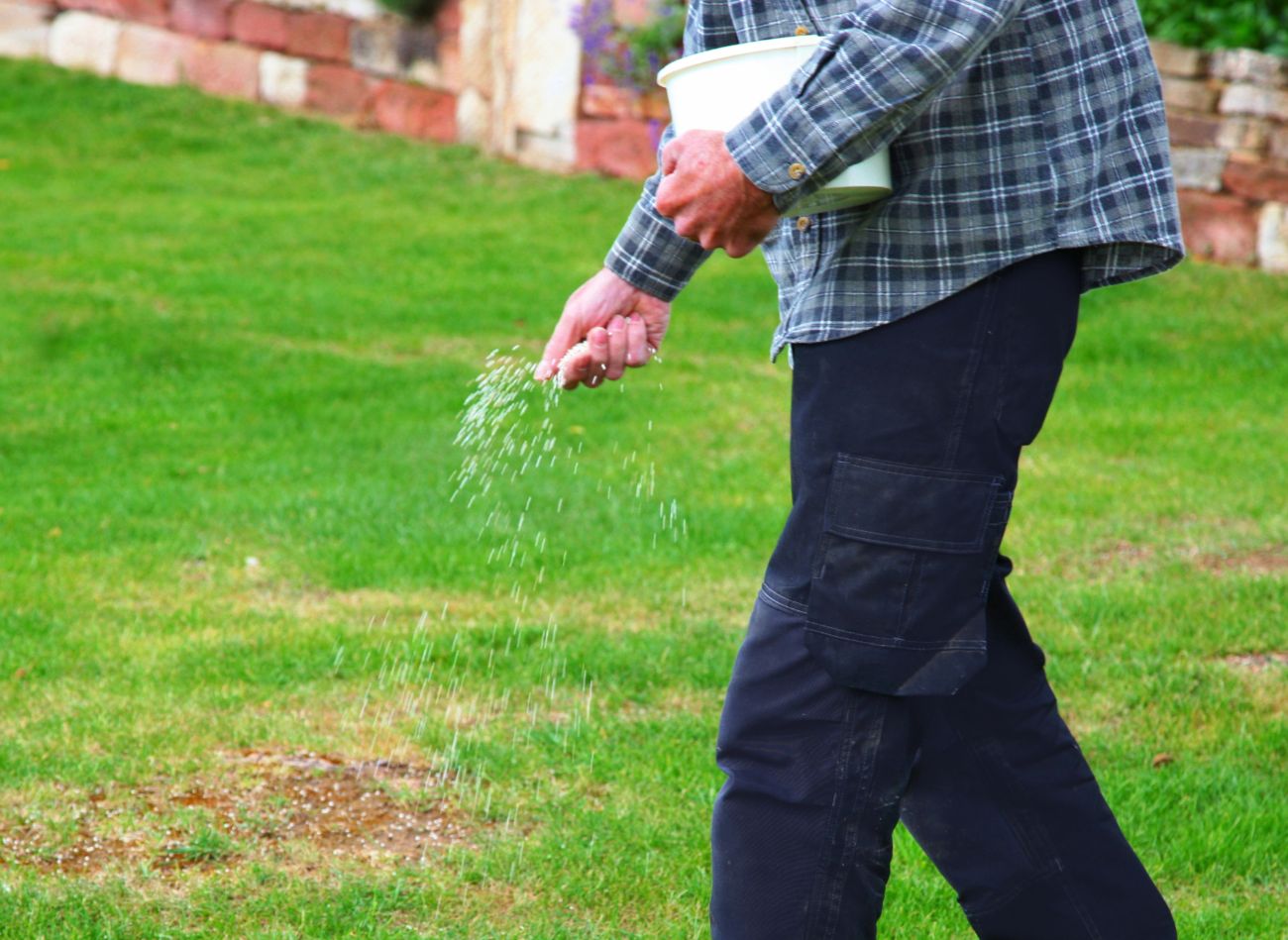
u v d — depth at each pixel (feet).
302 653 30.45
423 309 65.46
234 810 23.62
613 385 55.21
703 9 15.01
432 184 90.12
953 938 20.20
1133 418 51.29
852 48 12.75
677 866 22.00
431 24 98.12
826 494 13.76
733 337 62.95
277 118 102.37
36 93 103.71
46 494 41.75
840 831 14.07
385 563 36.81
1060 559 37.11
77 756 25.25
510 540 38.78
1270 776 25.12
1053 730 15.72
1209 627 31.91
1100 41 13.99
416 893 21.07
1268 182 70.95
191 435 48.62
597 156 92.12
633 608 33.83
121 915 20.21
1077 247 13.85
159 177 89.97
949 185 13.64
